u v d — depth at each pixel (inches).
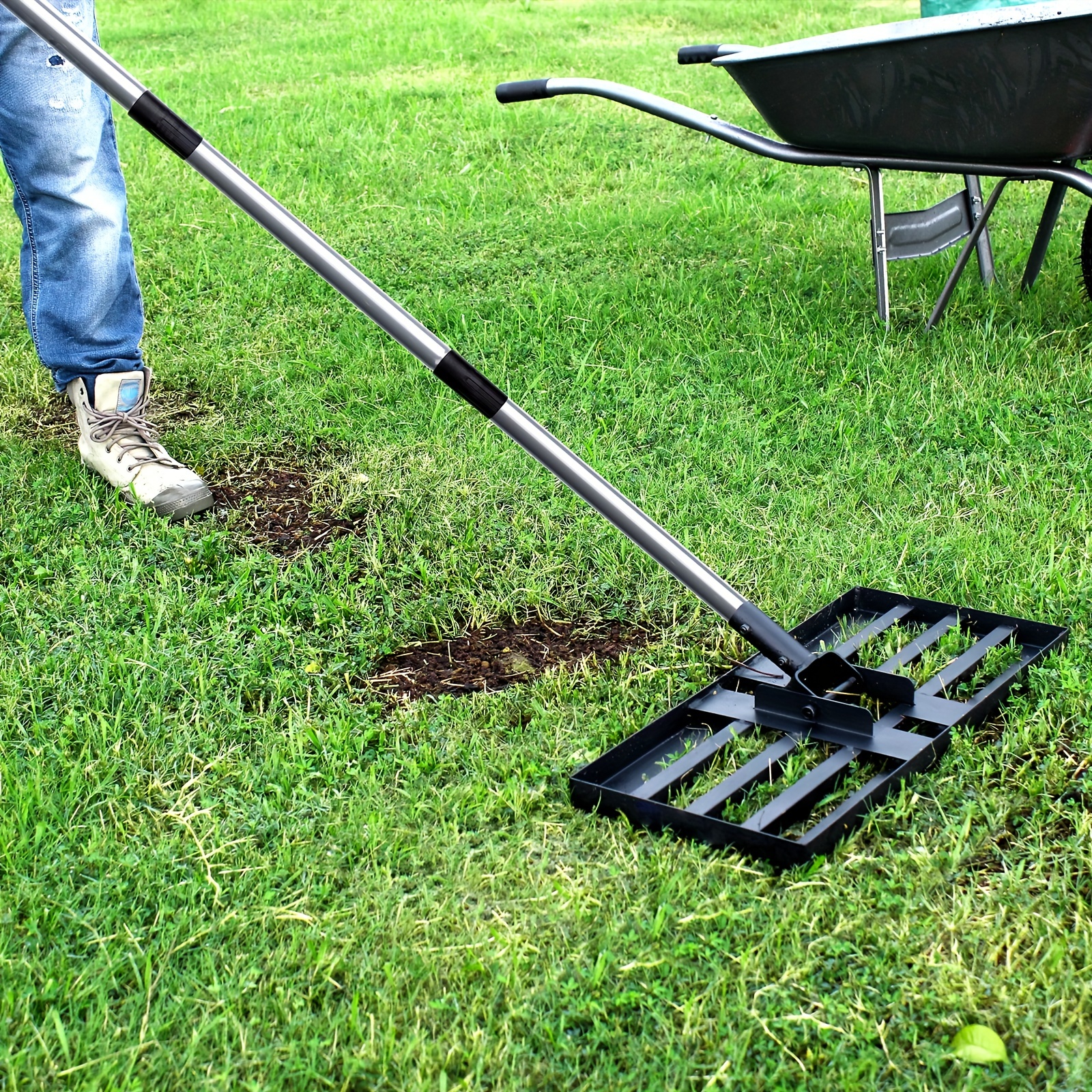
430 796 77.8
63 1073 58.2
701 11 387.2
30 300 118.2
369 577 104.8
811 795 73.4
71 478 121.1
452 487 118.8
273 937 66.9
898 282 163.3
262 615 100.3
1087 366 133.2
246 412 138.3
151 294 170.6
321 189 214.7
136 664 91.1
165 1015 61.8
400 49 342.6
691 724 83.7
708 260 179.2
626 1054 59.1
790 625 94.8
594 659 93.7
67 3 107.2
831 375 138.2
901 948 63.7
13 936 66.7
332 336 156.9
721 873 69.7
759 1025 60.0
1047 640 87.4
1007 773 76.5
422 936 66.6
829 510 111.6
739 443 125.3
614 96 155.9
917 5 381.4
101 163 115.0
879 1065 58.1
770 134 245.0
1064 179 130.9
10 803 76.2
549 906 68.3
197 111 271.0
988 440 120.4
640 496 115.3
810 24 357.7
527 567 106.1
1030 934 64.1
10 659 93.1
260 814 76.1
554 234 191.0
